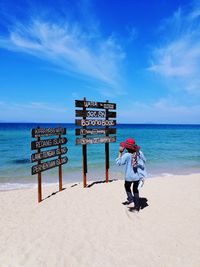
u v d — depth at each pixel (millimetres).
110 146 31703
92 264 4426
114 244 5102
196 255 4602
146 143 37281
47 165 8523
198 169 16438
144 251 4809
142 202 7523
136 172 6719
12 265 4461
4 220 6617
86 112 9734
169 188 9039
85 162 9672
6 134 57469
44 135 8312
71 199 8070
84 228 5863
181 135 61781
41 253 4832
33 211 7250
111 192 8688
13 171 15586
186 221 6047
